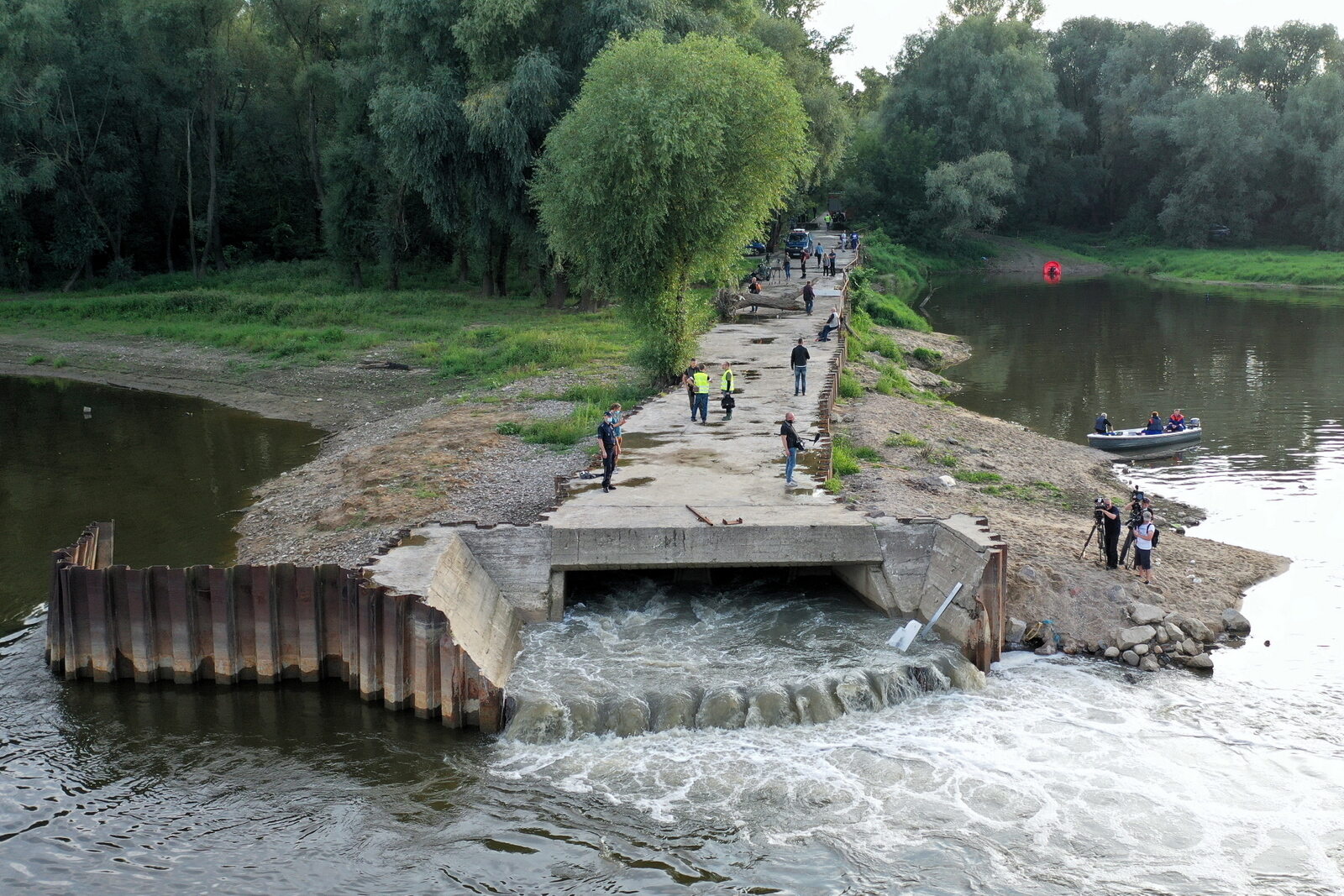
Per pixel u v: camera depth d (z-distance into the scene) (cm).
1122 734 1625
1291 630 1998
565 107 5331
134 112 7588
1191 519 2700
